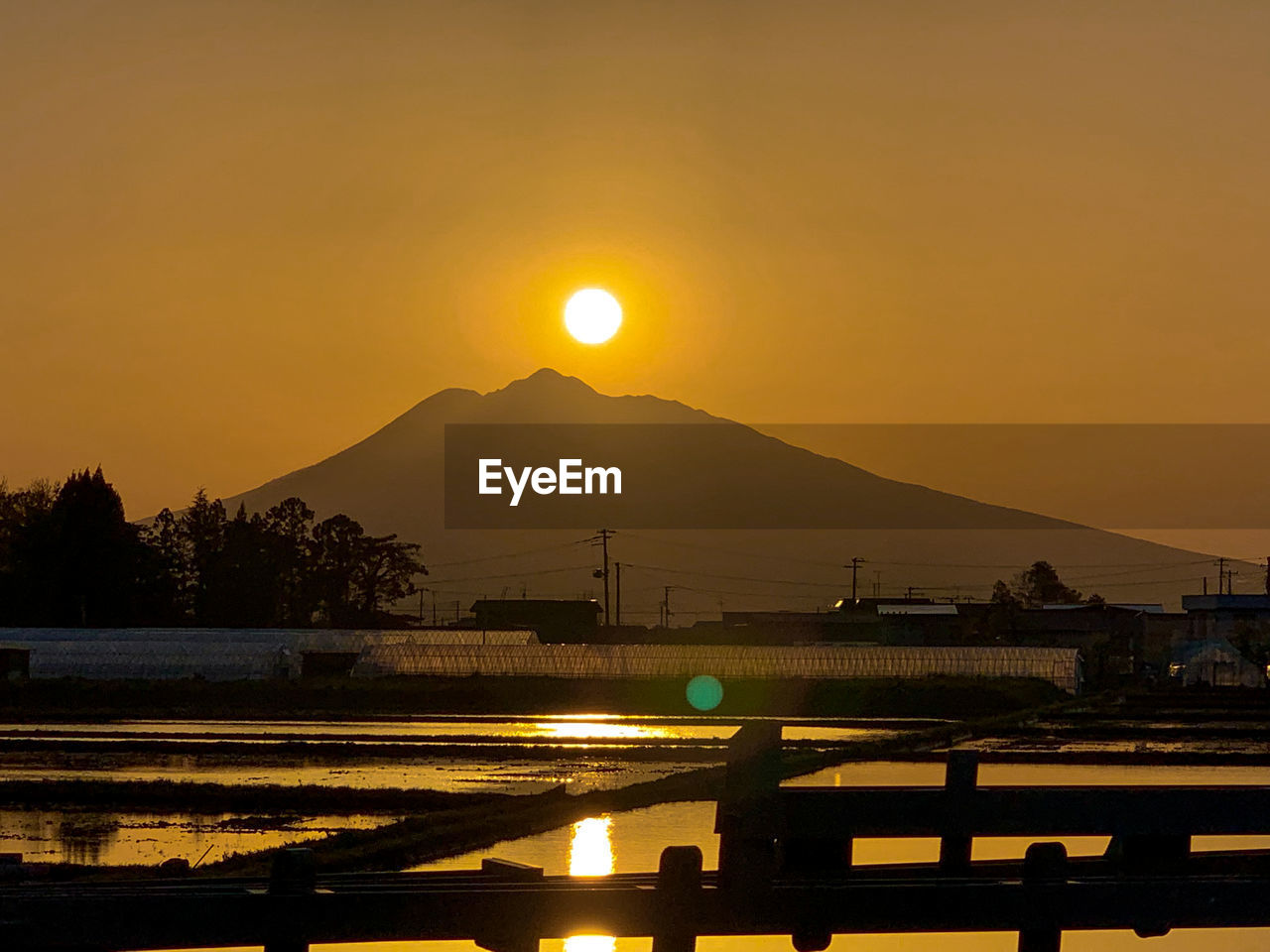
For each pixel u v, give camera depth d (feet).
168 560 634.84
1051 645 612.70
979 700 410.93
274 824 182.39
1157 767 238.27
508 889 44.65
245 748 270.46
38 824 182.50
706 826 170.50
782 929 44.75
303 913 43.24
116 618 596.29
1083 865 49.01
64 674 483.51
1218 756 250.98
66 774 231.30
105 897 42.27
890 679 443.73
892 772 229.66
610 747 272.31
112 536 597.11
